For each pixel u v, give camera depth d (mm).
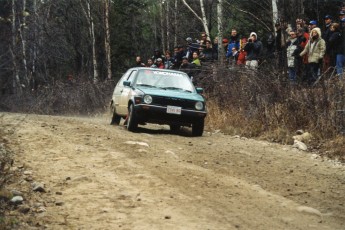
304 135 18391
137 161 13391
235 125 21828
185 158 14547
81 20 58250
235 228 8516
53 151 14078
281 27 24734
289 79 21297
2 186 10000
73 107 40656
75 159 13266
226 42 30203
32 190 10320
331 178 13000
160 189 10750
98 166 12648
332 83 19078
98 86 41375
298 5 26531
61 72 59469
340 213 9836
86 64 57875
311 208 9828
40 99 43719
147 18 66125
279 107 20484
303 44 23219
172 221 8758
